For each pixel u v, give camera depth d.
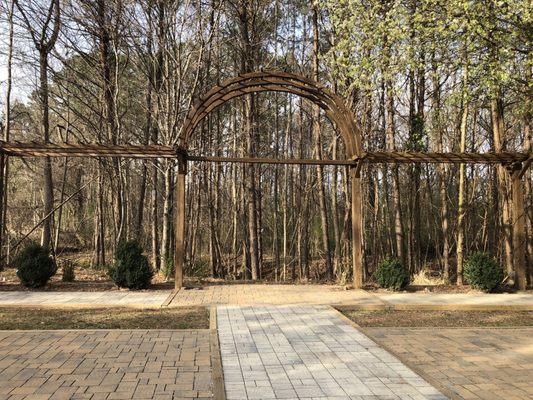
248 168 16.56
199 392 3.95
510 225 11.23
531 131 10.95
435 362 4.91
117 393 3.90
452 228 17.98
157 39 13.23
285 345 5.48
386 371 4.57
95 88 16.91
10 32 12.81
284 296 8.82
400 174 17.70
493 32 8.02
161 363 4.73
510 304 8.18
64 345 5.35
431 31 8.19
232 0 15.56
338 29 9.84
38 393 3.88
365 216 16.31
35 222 21.12
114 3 13.12
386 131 15.12
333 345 5.50
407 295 9.13
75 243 22.52
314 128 17.38
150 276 9.62
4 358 4.84
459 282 11.38
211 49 13.73
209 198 16.59
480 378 4.42
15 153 9.52
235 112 17.78
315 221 20.22
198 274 11.78
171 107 13.47
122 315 7.09
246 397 3.87
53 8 13.33
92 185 21.92
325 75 15.88
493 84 8.20
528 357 5.11
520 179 10.06
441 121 13.18
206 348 5.30
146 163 15.52
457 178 17.28
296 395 3.93
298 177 19.56
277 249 18.11
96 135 15.00
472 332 6.26
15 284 9.74
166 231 12.77
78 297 8.51
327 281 11.26
